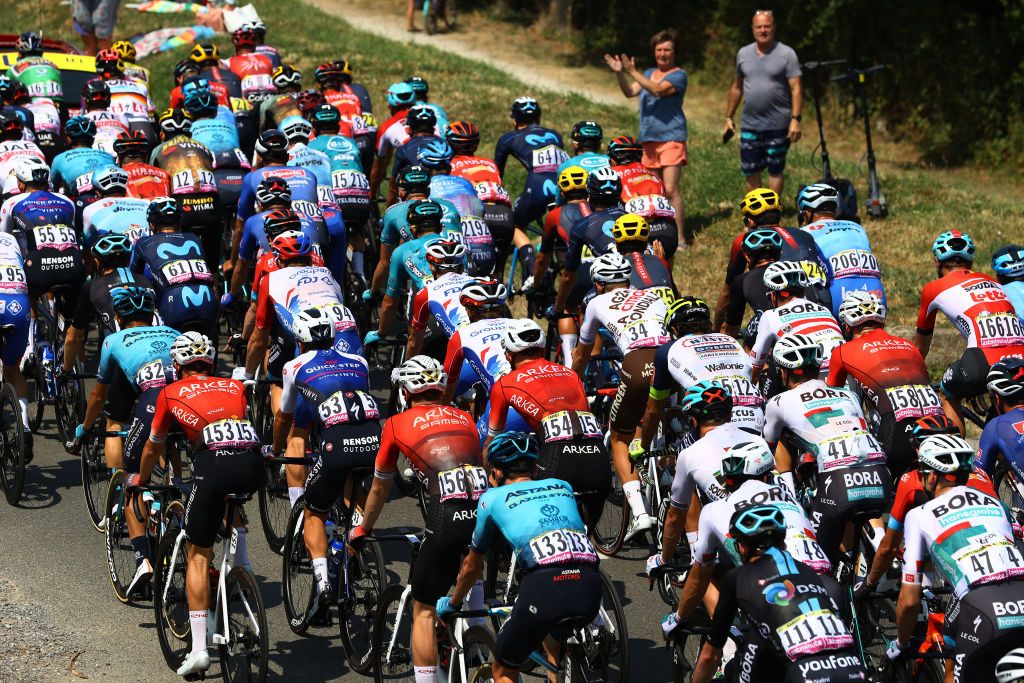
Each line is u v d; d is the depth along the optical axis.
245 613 20.70
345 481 22.70
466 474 20.20
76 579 25.83
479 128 60.06
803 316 25.62
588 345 27.64
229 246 41.66
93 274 35.22
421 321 28.92
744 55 43.09
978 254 43.69
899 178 52.91
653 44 42.88
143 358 24.91
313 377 23.30
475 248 34.00
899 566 20.98
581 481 22.70
